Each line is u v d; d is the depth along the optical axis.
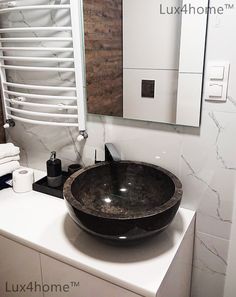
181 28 1.10
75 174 1.24
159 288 0.92
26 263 1.19
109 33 1.24
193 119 1.18
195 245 1.37
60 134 1.56
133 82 1.26
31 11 1.39
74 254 1.05
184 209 1.32
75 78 1.33
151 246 1.09
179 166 1.28
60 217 1.26
